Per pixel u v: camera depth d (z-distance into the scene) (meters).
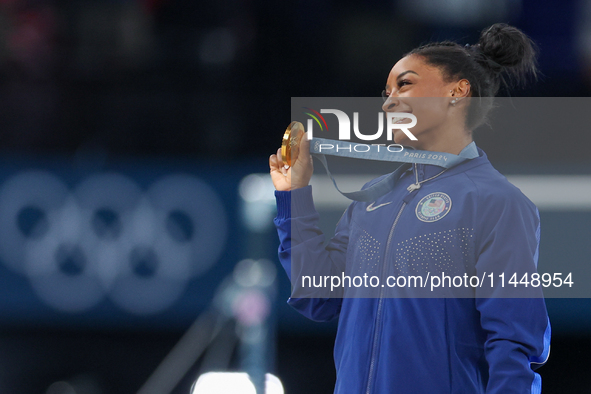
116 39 15.31
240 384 5.99
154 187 12.64
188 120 14.55
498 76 3.77
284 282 11.20
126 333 12.32
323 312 3.90
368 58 14.91
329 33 14.96
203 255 12.41
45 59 15.19
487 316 3.17
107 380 10.80
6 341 11.98
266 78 15.11
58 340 12.00
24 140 14.37
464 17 14.70
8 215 12.71
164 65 15.29
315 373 10.85
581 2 14.19
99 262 12.55
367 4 14.90
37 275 12.55
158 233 12.51
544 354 3.24
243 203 12.42
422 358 3.21
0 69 15.08
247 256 11.13
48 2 15.25
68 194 12.70
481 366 3.34
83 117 14.50
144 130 14.37
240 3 15.18
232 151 14.28
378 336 3.35
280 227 3.83
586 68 13.87
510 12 14.55
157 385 9.91
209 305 12.32
